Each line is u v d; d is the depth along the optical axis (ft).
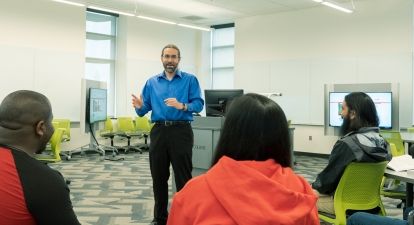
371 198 7.75
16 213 3.44
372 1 24.80
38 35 24.86
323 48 27.02
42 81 25.08
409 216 4.95
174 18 31.55
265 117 3.04
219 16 30.73
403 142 15.25
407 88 23.63
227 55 34.32
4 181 3.48
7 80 23.59
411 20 23.40
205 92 15.79
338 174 7.36
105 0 26.04
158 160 9.83
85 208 13.32
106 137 27.48
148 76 31.17
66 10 26.08
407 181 6.92
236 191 2.83
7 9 23.52
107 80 30.40
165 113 9.71
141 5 27.40
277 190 2.83
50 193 3.53
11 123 3.80
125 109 29.99
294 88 28.37
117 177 18.85
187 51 34.12
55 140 16.06
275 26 29.32
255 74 30.45
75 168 21.30
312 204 2.86
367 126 7.43
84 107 23.75
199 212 2.84
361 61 25.35
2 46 23.35
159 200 9.91
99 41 29.76
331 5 23.12
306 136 27.86
